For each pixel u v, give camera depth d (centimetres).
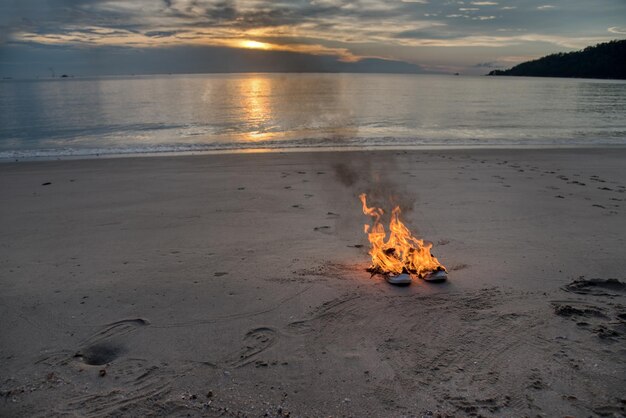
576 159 1435
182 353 376
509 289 491
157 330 411
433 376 344
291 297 473
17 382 339
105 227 730
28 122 2675
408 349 380
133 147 1730
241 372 350
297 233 686
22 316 436
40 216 798
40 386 335
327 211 813
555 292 483
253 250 615
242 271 542
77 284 508
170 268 554
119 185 1049
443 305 455
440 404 313
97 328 416
